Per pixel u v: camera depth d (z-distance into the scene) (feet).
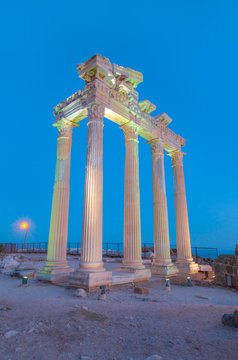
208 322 23.25
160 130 72.28
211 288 52.85
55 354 15.69
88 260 42.45
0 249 115.14
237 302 36.91
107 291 40.55
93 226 43.86
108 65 52.47
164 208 65.36
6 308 26.35
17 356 15.25
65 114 58.13
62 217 52.75
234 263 51.85
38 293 37.50
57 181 55.06
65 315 24.18
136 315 25.36
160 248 62.69
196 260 92.17
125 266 51.75
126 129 60.64
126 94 59.41
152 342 17.75
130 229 53.57
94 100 49.55
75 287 41.19
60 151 57.31
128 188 56.08
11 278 54.85
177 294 42.86
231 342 17.62
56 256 50.06
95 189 45.52
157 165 68.39
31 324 21.15
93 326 21.09
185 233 73.20
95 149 47.62
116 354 15.78
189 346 16.99
